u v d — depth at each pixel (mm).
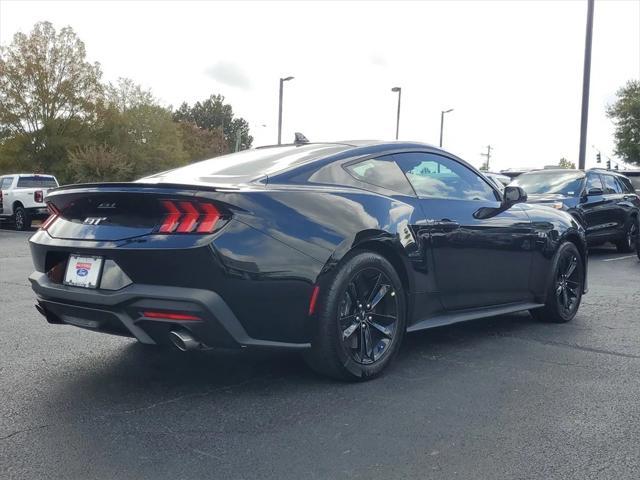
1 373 4117
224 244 3314
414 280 4273
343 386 3885
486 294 4953
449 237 4531
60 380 3988
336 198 3861
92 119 43438
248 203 3449
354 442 3064
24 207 19078
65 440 3066
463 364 4398
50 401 3607
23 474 2713
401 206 4219
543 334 5328
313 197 3756
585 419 3379
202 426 3250
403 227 4168
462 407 3545
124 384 3914
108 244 3451
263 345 3516
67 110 42188
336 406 3543
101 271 3506
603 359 4559
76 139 42625
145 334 3459
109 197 3527
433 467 2805
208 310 3293
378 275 3994
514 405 3584
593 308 6582
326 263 3650
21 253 11742
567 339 5156
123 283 3434
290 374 4113
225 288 3336
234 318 3398
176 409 3490
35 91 41188
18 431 3174
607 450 2990
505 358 4559
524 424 3303
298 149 4414
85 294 3508
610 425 3299
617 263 11203
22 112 40781
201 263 3281
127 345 4812
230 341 3420
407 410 3490
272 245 3465
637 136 37000
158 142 49938
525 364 4410
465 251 4676
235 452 2943
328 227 3709
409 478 2699
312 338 3715
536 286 5449
